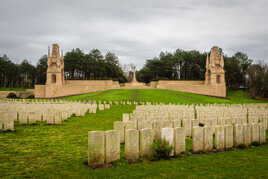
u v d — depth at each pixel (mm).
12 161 8141
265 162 8164
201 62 112562
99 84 93938
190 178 6582
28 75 116938
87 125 16578
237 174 6922
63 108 21812
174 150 9094
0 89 82250
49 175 6824
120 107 34281
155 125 12047
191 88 78875
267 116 15766
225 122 13906
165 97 53594
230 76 95500
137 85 98250
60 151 9555
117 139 8406
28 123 16719
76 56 111688
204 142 9742
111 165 7883
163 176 6742
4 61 99375
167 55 127750
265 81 76688
